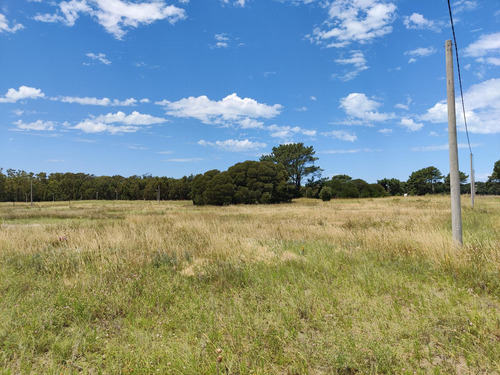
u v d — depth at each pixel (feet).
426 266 22.98
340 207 125.49
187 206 158.20
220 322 14.43
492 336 12.40
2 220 78.64
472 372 10.46
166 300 17.57
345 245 32.55
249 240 35.06
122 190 315.58
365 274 20.90
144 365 10.99
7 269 23.65
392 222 55.93
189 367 10.69
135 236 35.55
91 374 10.88
